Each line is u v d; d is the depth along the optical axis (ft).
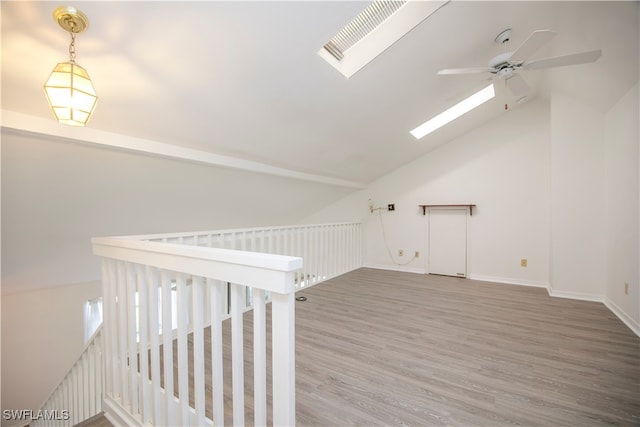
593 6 6.56
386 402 5.49
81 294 12.55
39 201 8.43
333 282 14.62
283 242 12.17
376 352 7.38
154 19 5.30
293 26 6.16
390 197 17.99
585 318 9.72
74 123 4.49
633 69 8.00
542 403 5.44
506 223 14.58
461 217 15.74
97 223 10.41
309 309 10.59
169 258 4.32
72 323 12.32
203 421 4.19
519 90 9.45
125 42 5.59
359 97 9.41
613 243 10.55
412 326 9.04
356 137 12.26
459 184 15.79
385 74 8.71
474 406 5.37
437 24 7.39
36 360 11.53
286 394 3.21
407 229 17.39
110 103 6.98
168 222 12.74
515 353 7.32
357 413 5.21
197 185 11.71
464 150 15.62
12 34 4.98
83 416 7.95
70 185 8.59
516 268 14.35
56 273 11.12
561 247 12.21
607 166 11.14
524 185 14.17
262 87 7.76
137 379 5.41
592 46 8.01
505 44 8.59
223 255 3.61
